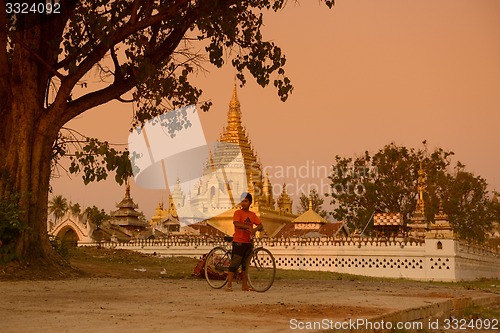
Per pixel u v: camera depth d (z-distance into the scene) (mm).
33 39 19438
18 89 19219
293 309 9922
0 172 19047
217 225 63375
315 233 47844
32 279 17422
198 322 8188
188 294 12961
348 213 70688
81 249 34125
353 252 42500
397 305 11141
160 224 65938
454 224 68625
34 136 19281
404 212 68312
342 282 22344
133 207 62750
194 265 29516
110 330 7352
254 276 15258
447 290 18203
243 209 14633
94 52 19438
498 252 57094
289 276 28000
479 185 69938
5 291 13164
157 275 22484
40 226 19188
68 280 17500
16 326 7621
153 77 20906
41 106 19672
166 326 7770
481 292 18484
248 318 8672
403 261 41344
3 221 17938
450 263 40281
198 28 20359
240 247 14438
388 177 68938
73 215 51781
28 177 19000
